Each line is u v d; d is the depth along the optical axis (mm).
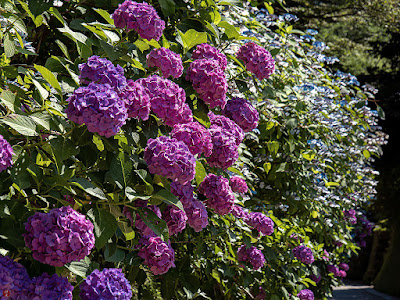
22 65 2500
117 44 2492
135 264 2441
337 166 6676
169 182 2246
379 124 14125
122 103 1923
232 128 2918
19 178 1904
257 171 5367
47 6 2410
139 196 2027
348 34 18406
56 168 2072
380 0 14680
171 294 3242
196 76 2707
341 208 6875
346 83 7000
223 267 4160
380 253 16328
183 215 2445
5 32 2357
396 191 14008
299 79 5711
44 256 1798
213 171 3328
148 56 2510
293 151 5391
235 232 4125
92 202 2076
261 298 4816
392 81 14820
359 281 17375
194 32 2795
